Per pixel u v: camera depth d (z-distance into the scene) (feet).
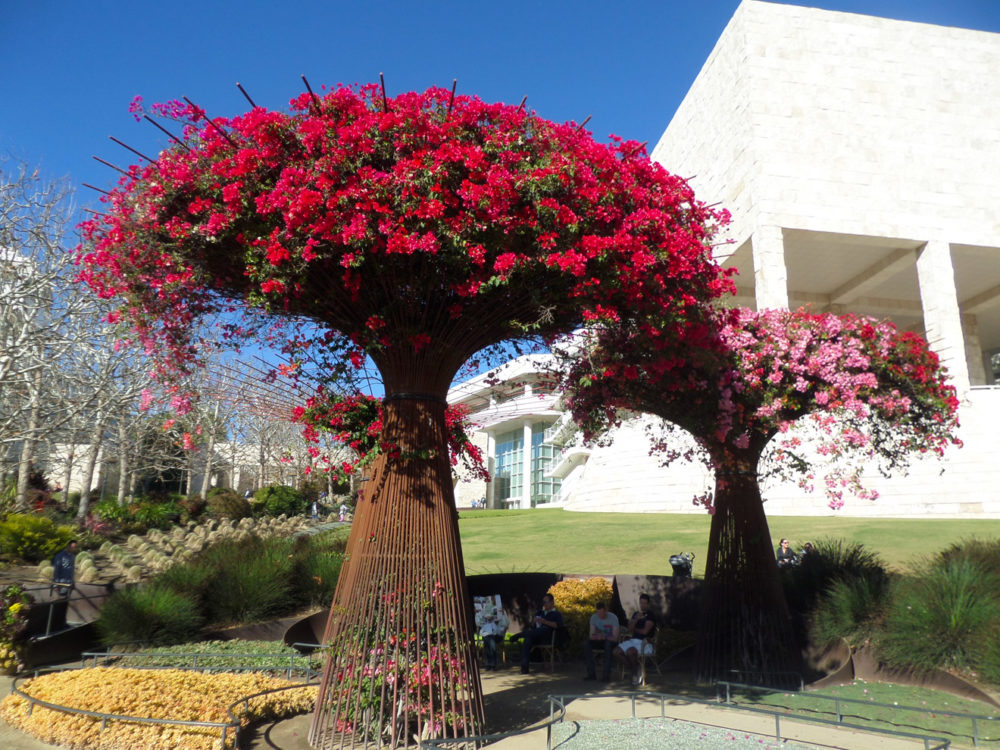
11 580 51.03
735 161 104.53
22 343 59.00
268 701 26.61
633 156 22.93
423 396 22.76
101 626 38.47
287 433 136.98
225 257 21.67
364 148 19.38
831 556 42.73
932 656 30.22
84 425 79.41
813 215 97.19
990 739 23.02
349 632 21.45
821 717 25.94
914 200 99.55
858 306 127.03
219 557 49.34
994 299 122.42
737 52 105.40
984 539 55.62
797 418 33.45
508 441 189.47
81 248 21.77
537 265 20.26
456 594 21.93
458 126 20.18
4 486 80.02
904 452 34.81
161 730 22.49
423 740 20.21
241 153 19.31
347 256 18.92
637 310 22.08
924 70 104.53
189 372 24.17
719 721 25.72
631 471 107.04
